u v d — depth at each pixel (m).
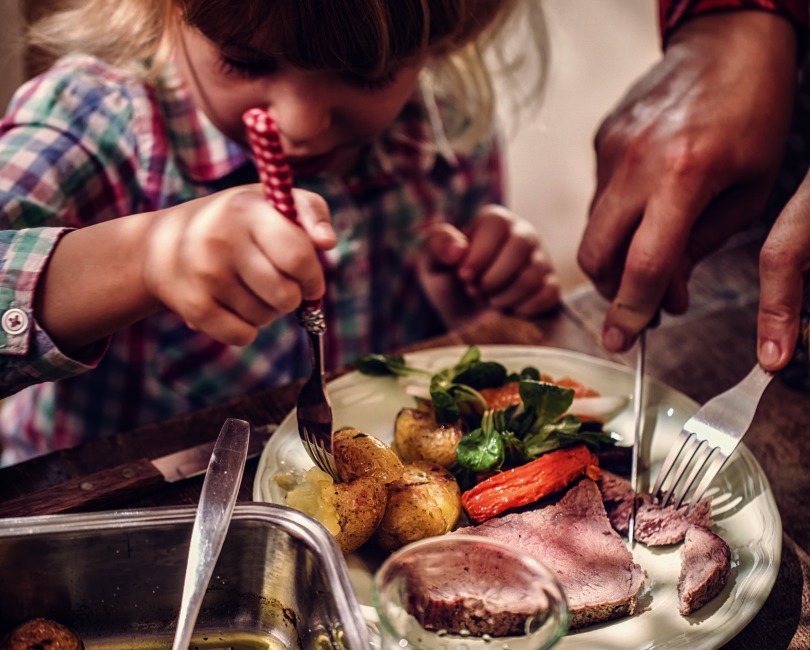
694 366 0.77
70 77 0.85
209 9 0.62
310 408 0.58
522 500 0.60
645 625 0.53
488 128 1.00
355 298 0.98
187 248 0.57
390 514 0.57
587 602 0.53
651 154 0.71
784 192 0.93
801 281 0.60
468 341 0.79
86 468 0.64
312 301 0.56
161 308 0.63
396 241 1.04
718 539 0.57
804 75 0.88
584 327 0.82
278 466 0.61
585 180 1.81
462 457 0.61
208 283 0.57
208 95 0.72
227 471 0.52
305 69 0.65
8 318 0.60
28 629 0.49
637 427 0.65
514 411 0.63
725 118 0.71
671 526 0.59
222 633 0.53
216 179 0.89
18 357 0.61
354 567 0.56
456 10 0.67
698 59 0.75
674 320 0.82
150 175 0.88
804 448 0.68
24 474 0.63
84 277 0.61
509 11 0.89
